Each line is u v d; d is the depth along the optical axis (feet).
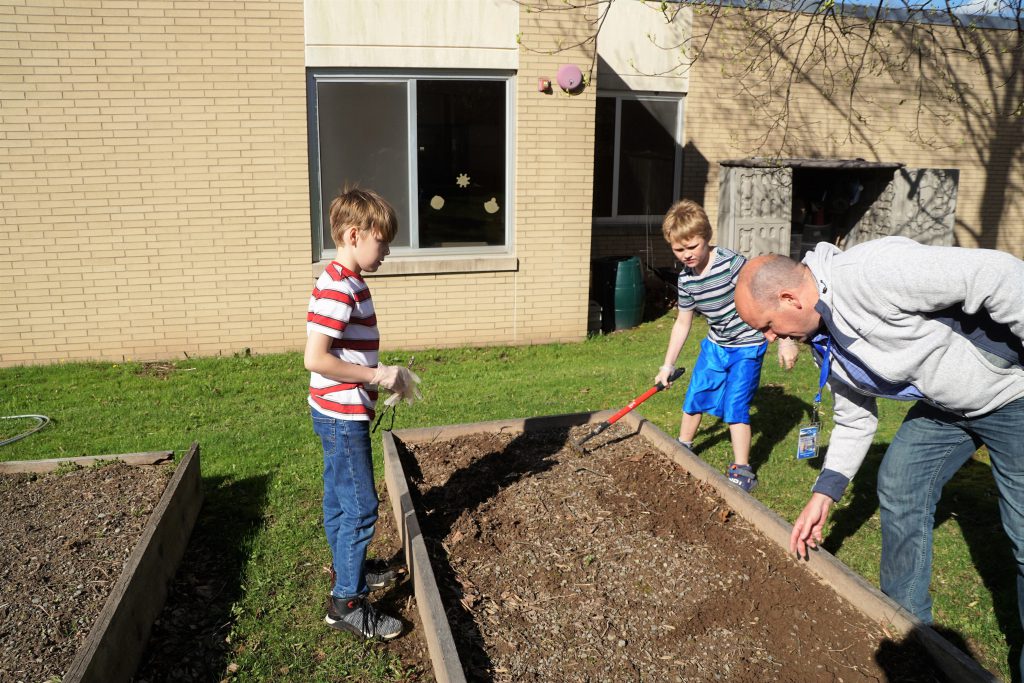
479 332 28.27
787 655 9.68
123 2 23.59
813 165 34.35
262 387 22.94
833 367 9.40
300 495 15.35
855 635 9.88
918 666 9.23
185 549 13.17
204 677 10.05
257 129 25.17
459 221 27.76
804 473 16.35
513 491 14.12
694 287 14.33
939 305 8.13
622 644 10.00
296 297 26.53
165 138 24.62
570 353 27.45
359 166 26.61
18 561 11.18
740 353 14.61
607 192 36.29
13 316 24.68
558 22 26.81
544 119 27.32
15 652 9.34
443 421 19.57
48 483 13.75
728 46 35.63
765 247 34.40
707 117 36.70
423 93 26.53
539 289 28.53
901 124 39.86
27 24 23.15
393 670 10.16
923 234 35.94
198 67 24.45
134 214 24.86
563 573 11.60
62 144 24.00
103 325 25.36
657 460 15.20
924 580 10.43
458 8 25.98
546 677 9.37
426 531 12.65
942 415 9.82
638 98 35.83
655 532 12.62
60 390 22.65
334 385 10.09
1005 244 43.68
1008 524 9.27
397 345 27.63
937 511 14.73
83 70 23.72
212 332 26.16
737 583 11.18
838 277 8.63
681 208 13.91
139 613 10.43
